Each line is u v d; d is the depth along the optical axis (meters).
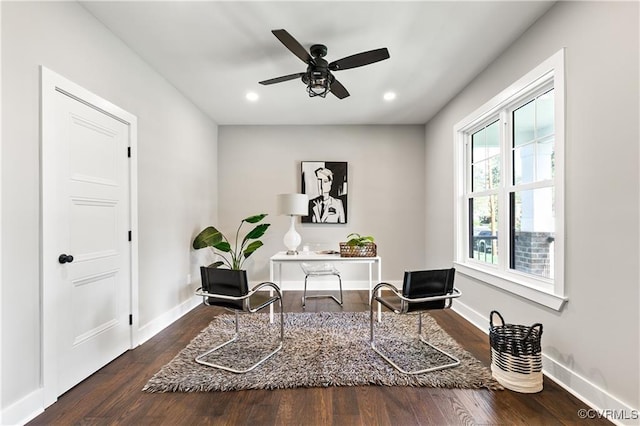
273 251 4.73
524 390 1.88
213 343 2.61
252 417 1.68
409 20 2.21
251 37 2.42
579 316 1.84
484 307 2.95
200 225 4.04
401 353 2.41
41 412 1.71
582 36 1.81
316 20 2.21
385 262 4.75
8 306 1.56
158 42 2.48
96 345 2.17
